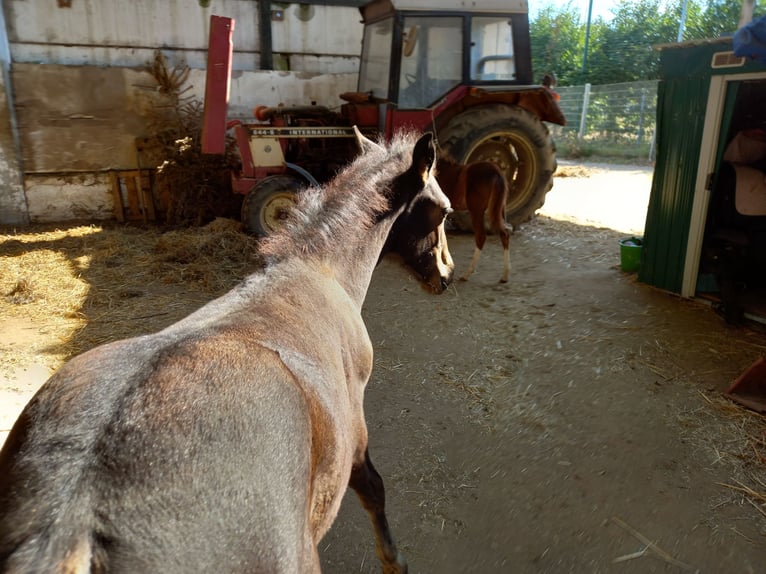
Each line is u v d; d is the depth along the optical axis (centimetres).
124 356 112
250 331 130
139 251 663
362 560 242
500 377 399
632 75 1967
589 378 393
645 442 321
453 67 734
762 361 359
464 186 597
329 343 151
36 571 81
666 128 522
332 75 938
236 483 95
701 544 249
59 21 800
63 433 95
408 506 273
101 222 826
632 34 2005
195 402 101
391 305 530
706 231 524
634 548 247
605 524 261
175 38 864
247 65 923
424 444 322
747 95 534
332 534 255
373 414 352
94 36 821
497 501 277
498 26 745
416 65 718
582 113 1750
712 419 340
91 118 805
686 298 529
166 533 88
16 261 610
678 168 516
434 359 426
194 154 792
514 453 314
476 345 450
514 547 249
